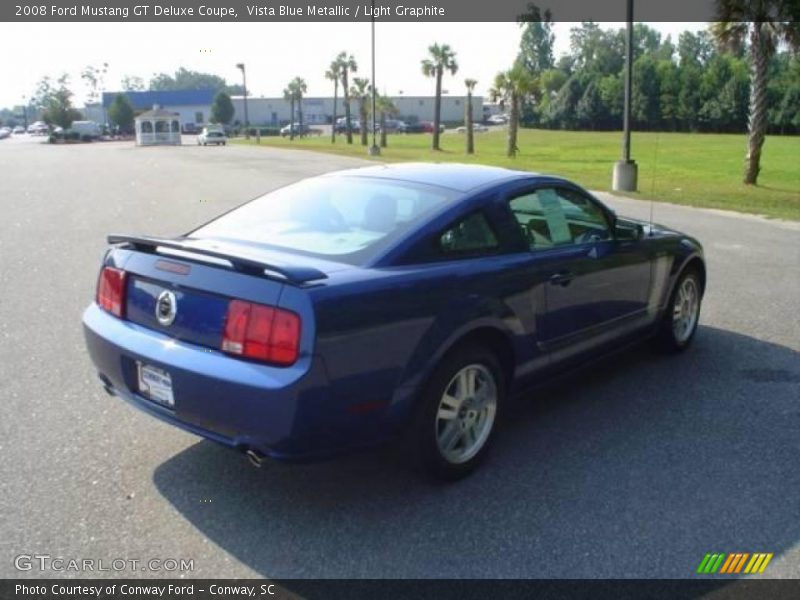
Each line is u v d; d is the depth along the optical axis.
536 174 4.54
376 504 3.55
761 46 21.83
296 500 3.57
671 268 5.48
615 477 3.84
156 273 3.52
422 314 3.46
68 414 4.49
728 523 3.42
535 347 4.18
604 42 115.88
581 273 4.47
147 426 4.35
